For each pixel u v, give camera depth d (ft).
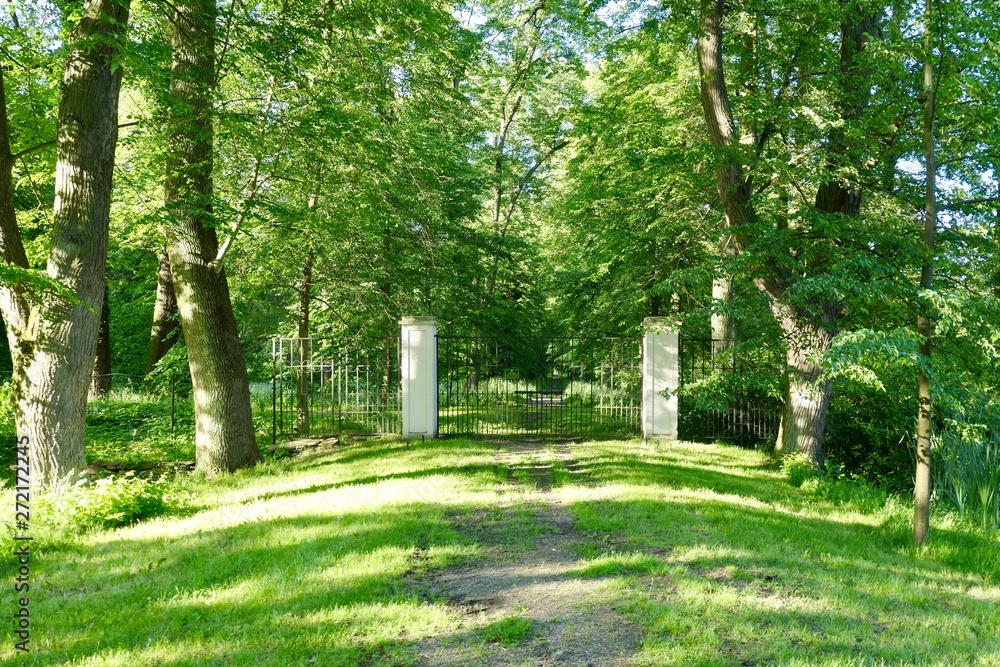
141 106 33.37
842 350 19.54
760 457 36.94
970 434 22.17
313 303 52.80
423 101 45.62
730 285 45.19
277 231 37.52
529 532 20.42
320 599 14.49
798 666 11.59
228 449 32.96
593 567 16.75
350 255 46.83
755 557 17.89
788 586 15.89
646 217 47.91
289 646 12.29
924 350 21.21
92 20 24.32
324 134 32.22
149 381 57.47
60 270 24.43
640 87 47.62
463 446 36.68
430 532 20.02
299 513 22.33
